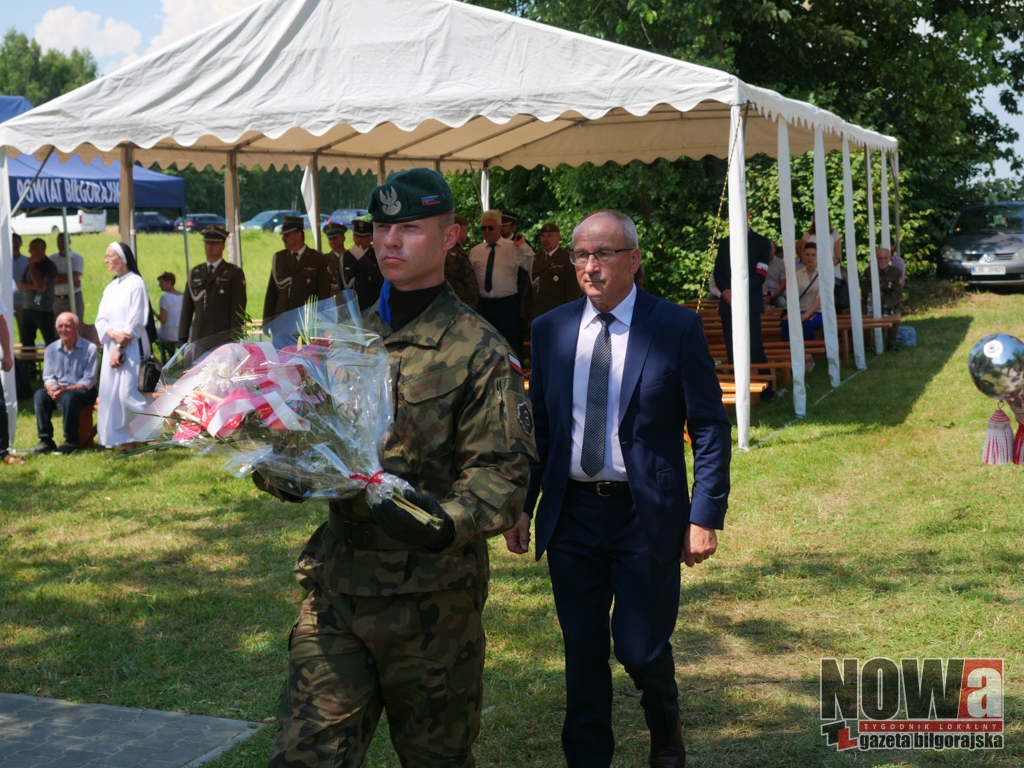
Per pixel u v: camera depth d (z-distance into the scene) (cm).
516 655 461
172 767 361
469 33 865
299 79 907
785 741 367
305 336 243
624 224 317
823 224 1139
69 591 568
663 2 1783
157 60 930
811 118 1084
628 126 1477
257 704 416
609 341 319
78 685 440
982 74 2184
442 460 241
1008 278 2045
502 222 1271
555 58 846
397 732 253
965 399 1039
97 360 980
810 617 491
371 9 884
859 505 679
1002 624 468
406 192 242
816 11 2103
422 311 248
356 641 244
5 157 955
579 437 318
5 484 836
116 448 961
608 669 324
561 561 320
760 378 1071
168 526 703
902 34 2200
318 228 1535
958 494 690
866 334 1503
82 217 3041
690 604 514
